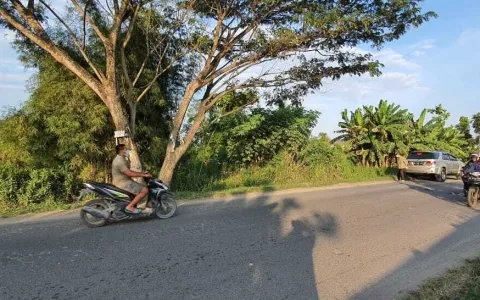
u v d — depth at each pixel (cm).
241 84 1287
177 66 1433
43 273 484
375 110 2522
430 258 595
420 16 1106
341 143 2539
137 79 1191
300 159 1883
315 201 1124
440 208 1065
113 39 1043
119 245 609
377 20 1063
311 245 639
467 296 427
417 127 2692
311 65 1289
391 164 2492
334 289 461
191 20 1136
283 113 1834
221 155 1705
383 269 537
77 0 1140
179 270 504
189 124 1568
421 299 431
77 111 1109
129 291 434
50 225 746
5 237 654
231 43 1223
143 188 773
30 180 1002
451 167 2159
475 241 705
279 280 480
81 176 1170
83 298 413
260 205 1027
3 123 1123
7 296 415
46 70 1148
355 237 701
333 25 998
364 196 1273
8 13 1012
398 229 778
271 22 1184
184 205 1003
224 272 500
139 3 1094
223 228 739
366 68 1277
